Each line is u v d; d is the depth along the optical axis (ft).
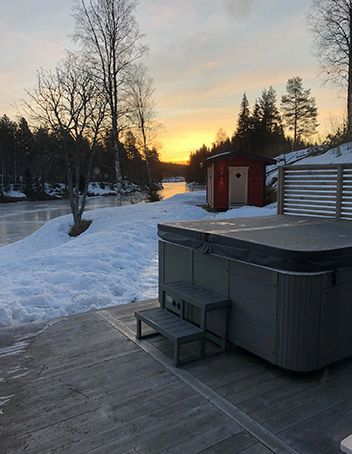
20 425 6.79
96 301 13.89
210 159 41.19
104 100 44.34
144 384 8.16
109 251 20.45
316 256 7.78
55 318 12.26
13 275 16.57
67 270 17.17
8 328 11.37
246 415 6.99
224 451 6.04
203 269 10.58
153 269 18.48
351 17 53.01
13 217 71.87
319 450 6.04
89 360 9.32
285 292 8.05
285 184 17.34
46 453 6.05
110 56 49.44
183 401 7.48
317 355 8.23
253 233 10.24
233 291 9.52
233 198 42.22
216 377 8.45
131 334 10.92
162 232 12.32
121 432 6.55
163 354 9.64
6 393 7.85
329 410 7.13
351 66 53.72
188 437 6.39
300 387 7.98
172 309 11.74
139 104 67.00
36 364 9.12
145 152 68.80
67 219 43.34
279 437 6.36
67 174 41.52
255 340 8.95
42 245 36.96
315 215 15.99
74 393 7.82
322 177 15.48
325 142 49.11
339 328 8.50
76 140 41.50
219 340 10.01
